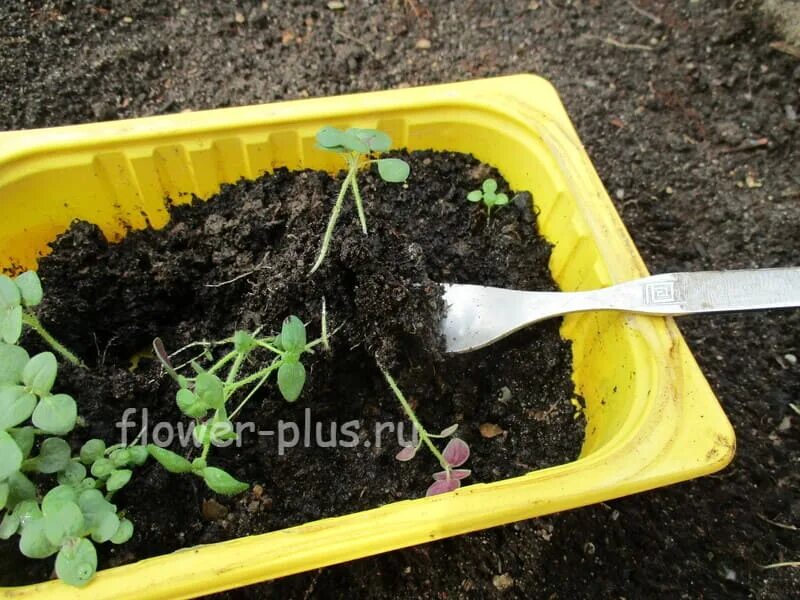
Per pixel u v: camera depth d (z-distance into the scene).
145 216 0.21
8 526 0.14
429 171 0.22
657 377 0.17
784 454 0.23
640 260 0.19
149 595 0.13
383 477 0.19
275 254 0.20
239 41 0.31
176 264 0.20
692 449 0.15
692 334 0.25
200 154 0.20
